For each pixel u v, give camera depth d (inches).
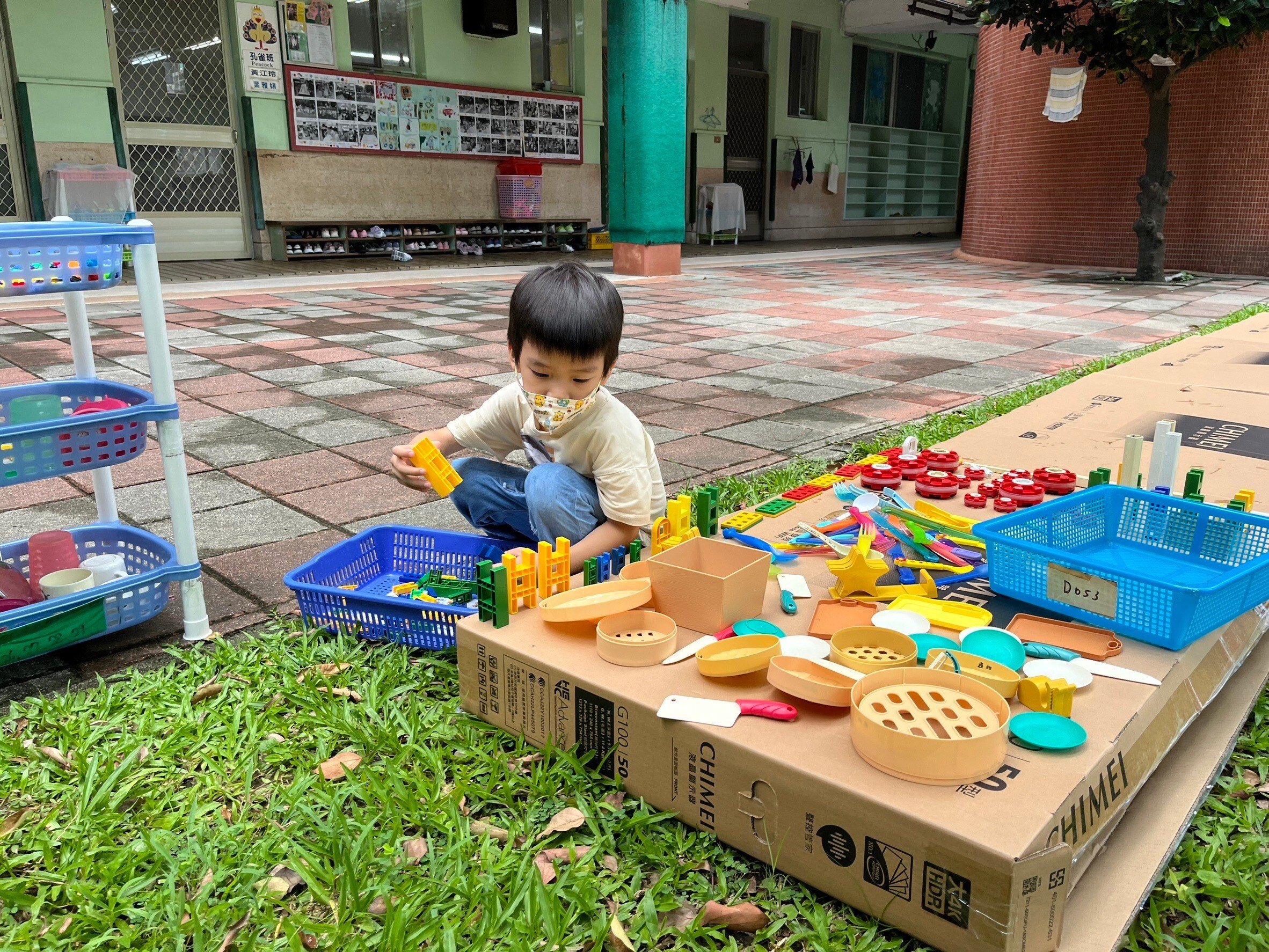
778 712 52.7
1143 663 60.7
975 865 42.3
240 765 60.2
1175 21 325.1
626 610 64.1
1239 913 49.1
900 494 99.5
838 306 309.1
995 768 47.4
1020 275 426.6
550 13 494.6
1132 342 239.3
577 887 49.5
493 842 53.5
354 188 437.1
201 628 78.1
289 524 105.4
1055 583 67.7
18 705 66.9
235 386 178.4
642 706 55.1
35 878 49.9
